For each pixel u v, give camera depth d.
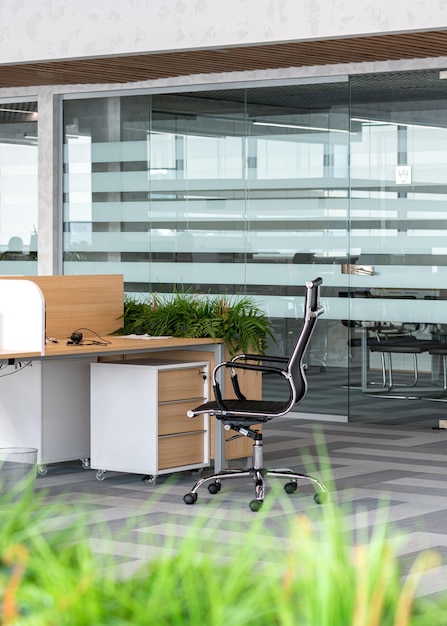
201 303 8.23
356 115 10.16
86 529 5.73
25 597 2.20
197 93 11.05
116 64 10.05
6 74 10.78
